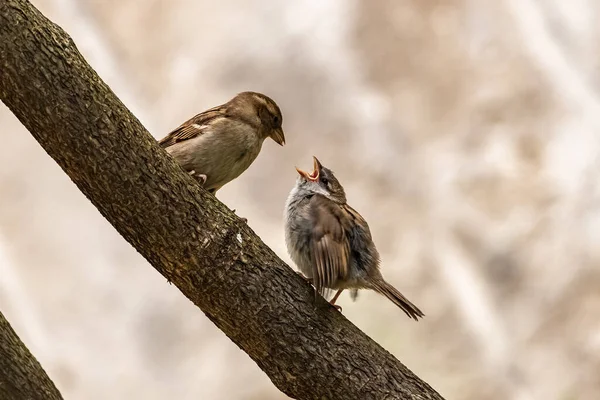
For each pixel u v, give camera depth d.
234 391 13.91
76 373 14.11
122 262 14.85
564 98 15.66
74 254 14.82
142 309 14.52
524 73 15.84
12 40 6.08
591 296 14.43
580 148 15.29
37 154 15.28
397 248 14.88
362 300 14.14
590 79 15.74
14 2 6.12
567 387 13.85
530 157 15.38
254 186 15.12
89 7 16.14
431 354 14.00
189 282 6.68
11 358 5.94
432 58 15.98
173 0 16.17
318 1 16.19
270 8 16.12
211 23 16.11
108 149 6.31
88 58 15.78
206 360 14.20
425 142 15.54
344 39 16.06
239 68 15.89
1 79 6.14
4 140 15.28
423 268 14.65
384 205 15.16
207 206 6.65
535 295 14.50
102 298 14.60
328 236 7.14
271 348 6.76
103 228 15.01
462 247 14.88
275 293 6.77
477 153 15.43
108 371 14.17
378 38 16.03
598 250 14.64
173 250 6.55
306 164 15.33
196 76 15.83
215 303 6.71
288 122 15.62
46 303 14.50
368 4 16.12
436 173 15.28
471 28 16.11
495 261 14.77
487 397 13.74
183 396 13.99
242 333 6.77
